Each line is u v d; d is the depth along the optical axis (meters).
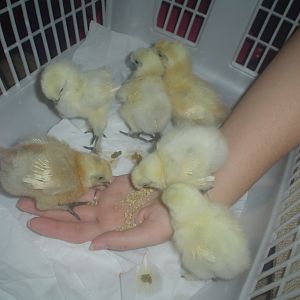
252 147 0.28
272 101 0.28
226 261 0.25
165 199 0.26
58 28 0.41
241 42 0.37
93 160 0.30
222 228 0.25
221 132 0.29
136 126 0.35
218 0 0.35
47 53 0.35
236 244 0.25
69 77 0.32
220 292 0.27
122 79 0.40
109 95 0.33
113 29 0.40
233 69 0.38
